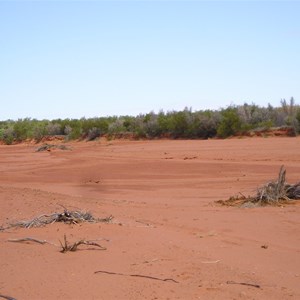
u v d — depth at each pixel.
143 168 27.42
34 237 9.27
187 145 41.56
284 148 33.09
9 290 6.18
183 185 20.83
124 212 13.10
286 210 13.26
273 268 7.89
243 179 21.47
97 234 9.57
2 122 103.00
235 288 6.54
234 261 8.15
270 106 56.22
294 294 6.49
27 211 12.24
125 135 61.03
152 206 14.45
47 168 30.48
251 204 14.21
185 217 12.49
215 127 52.22
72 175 26.50
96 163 31.19
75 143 61.50
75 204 13.85
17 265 7.32
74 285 6.42
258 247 9.34
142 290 6.29
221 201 15.45
